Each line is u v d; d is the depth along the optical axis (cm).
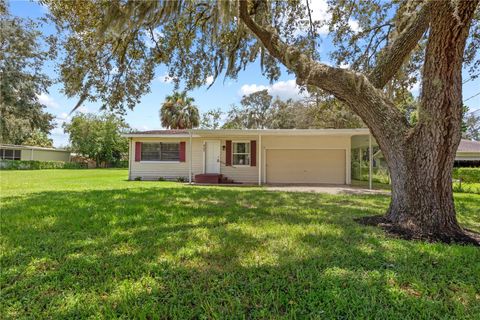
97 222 472
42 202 657
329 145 1322
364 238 386
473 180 1312
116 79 714
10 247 348
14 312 210
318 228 438
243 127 3056
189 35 684
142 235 402
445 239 382
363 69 734
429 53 395
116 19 448
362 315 204
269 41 514
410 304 217
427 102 401
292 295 231
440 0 368
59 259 311
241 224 466
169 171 1417
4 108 1819
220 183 1298
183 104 2652
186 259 310
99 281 259
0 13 874
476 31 625
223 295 232
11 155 2681
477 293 237
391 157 445
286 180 1351
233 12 437
